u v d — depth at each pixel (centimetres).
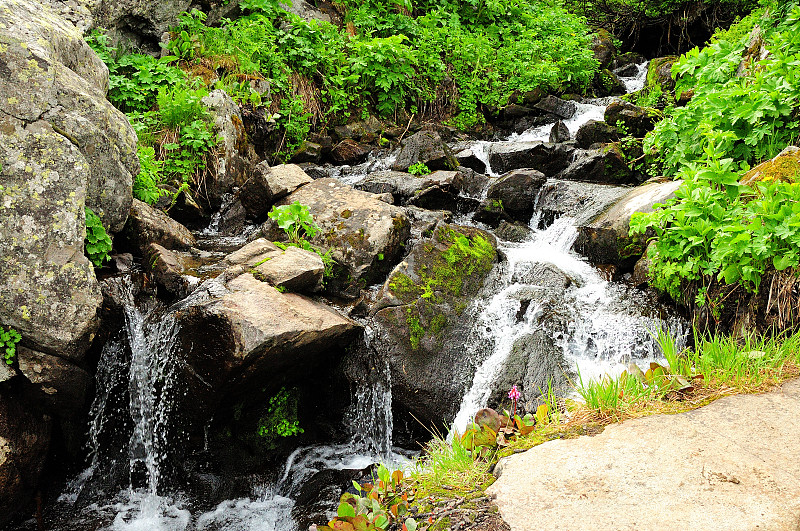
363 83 1001
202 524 467
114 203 542
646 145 729
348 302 569
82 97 495
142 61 814
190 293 509
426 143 835
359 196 650
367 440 526
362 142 958
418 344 526
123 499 496
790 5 715
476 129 1062
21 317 441
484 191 770
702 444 288
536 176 745
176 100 733
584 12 1582
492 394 500
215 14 941
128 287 521
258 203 685
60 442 500
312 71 952
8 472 433
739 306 479
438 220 677
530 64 1151
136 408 502
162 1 858
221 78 856
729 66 655
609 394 332
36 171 450
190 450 495
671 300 547
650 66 1144
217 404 470
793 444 284
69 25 569
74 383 471
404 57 1016
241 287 491
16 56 457
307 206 625
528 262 615
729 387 340
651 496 256
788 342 377
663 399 335
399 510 272
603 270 609
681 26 1500
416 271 571
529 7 1374
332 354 526
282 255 541
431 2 1226
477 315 557
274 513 472
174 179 715
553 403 351
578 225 664
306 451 528
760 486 256
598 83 1222
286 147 888
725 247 449
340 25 1100
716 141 595
